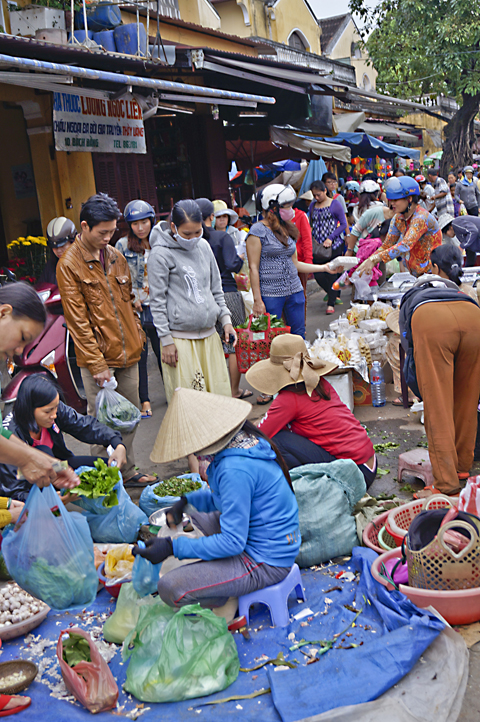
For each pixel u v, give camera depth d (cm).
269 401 637
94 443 401
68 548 290
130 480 473
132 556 336
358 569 327
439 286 430
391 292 755
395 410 594
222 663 257
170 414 283
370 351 603
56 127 617
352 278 789
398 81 2312
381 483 443
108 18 690
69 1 694
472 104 2258
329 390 382
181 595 272
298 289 643
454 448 389
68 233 599
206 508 318
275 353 378
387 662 253
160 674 252
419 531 307
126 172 930
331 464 351
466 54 2141
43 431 367
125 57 618
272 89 970
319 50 2025
